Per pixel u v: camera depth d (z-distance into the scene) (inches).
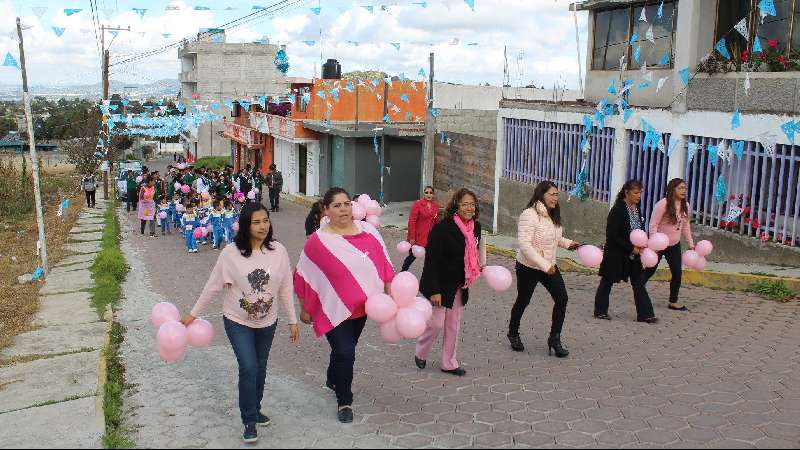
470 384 251.6
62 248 762.2
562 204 590.2
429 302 233.3
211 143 2272.4
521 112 638.5
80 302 471.5
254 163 1596.9
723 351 278.1
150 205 856.3
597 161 546.9
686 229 345.7
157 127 1563.7
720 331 309.9
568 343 304.2
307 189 1229.1
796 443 186.7
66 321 414.9
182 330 205.5
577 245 277.9
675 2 506.3
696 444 188.5
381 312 205.0
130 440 210.7
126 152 2896.2
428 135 837.8
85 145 1845.5
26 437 220.4
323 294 208.8
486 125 856.3
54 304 468.8
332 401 238.4
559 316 281.1
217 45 2271.2
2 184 1161.4
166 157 3122.5
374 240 215.5
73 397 267.4
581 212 565.9
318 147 1184.2
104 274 557.0
